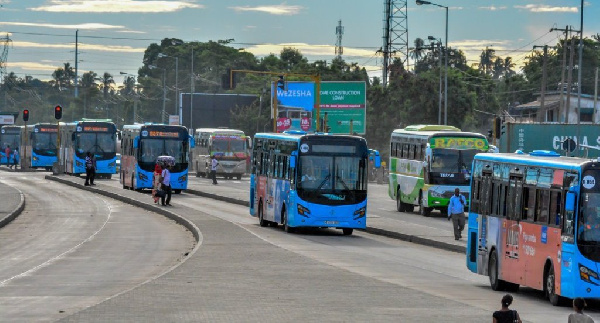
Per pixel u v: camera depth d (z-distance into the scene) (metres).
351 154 66.69
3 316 31.62
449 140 84.62
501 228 41.94
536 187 39.22
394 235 67.75
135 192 108.75
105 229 71.75
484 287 42.84
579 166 36.16
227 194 107.56
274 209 71.00
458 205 62.28
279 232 68.62
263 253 50.81
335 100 179.00
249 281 39.44
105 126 139.50
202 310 31.33
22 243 62.34
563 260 36.41
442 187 84.00
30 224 76.69
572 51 133.00
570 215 36.06
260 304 32.97
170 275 41.12
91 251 56.72
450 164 84.38
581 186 35.97
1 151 192.75
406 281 42.72
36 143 167.25
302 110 179.25
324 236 66.56
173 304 32.59
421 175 86.06
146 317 29.66
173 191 115.12
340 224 66.31
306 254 53.25
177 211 82.81
